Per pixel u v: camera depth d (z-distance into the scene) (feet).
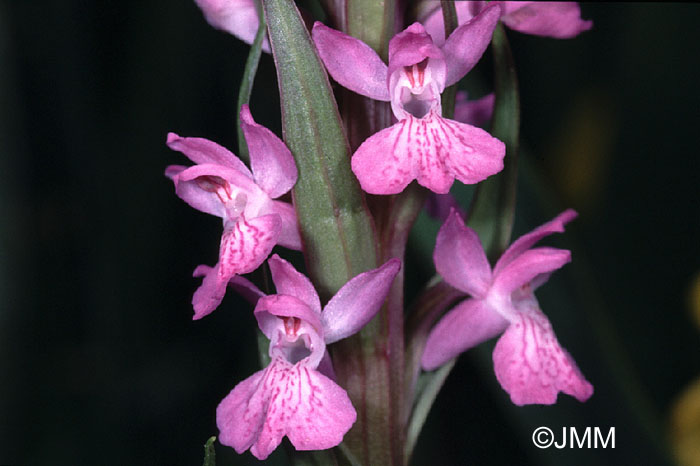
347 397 0.60
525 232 0.73
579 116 0.92
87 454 0.83
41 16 0.92
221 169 0.60
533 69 0.93
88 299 0.91
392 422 0.62
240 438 0.60
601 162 0.91
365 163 0.59
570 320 0.72
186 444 0.86
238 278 0.61
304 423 0.59
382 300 0.60
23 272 0.88
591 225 0.91
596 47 0.91
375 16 0.61
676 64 0.88
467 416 0.84
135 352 0.88
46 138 0.93
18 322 0.86
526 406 0.73
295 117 0.60
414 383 0.64
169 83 0.89
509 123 0.64
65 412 0.85
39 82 0.92
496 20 0.60
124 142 0.90
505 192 0.64
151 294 0.89
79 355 0.89
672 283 0.90
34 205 0.92
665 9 0.87
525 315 0.63
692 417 0.79
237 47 0.91
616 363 0.72
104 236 0.90
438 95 0.60
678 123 0.89
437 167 0.59
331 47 0.59
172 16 0.89
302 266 0.74
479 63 0.99
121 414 0.86
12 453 0.83
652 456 0.72
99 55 0.93
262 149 0.60
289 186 0.60
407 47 0.60
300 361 0.60
